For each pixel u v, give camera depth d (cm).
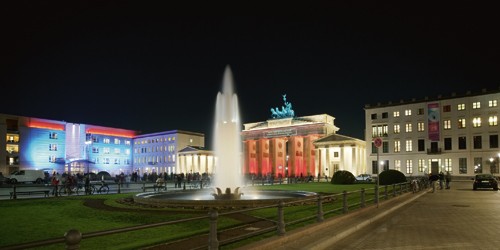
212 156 11500
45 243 521
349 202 2558
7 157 8825
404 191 3544
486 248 1170
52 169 9525
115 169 11888
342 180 5772
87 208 2173
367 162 8769
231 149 3045
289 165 10488
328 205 2328
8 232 1409
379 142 2247
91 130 11119
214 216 899
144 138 12525
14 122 9112
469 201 2883
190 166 11319
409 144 8281
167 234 1338
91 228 1494
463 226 1623
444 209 2323
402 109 8456
